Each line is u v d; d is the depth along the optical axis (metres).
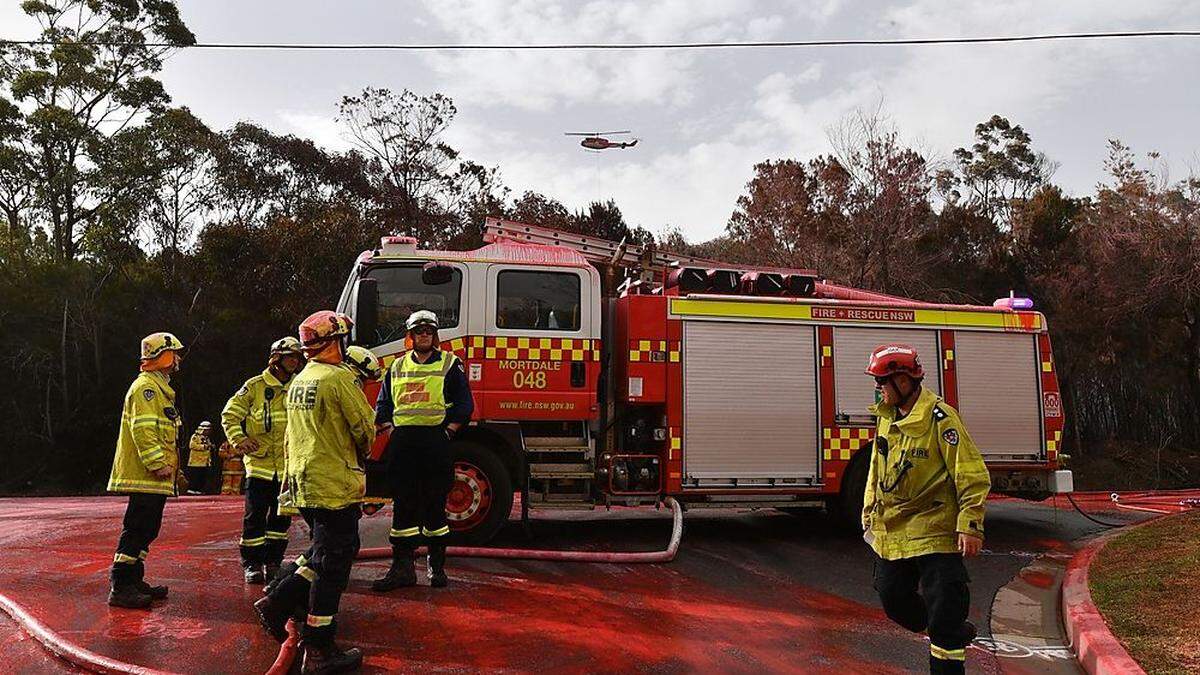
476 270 7.29
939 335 8.66
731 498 7.98
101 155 29.14
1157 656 4.50
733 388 7.96
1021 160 43.06
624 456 7.66
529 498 7.41
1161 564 6.62
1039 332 8.98
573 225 33.22
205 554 6.89
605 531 8.43
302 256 26.03
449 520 6.91
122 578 5.22
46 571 6.31
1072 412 29.66
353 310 7.16
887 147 27.58
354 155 32.41
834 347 8.32
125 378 26.86
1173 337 29.25
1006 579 6.98
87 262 27.92
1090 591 5.95
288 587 4.29
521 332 7.28
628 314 7.77
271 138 32.00
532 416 7.23
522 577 6.15
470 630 4.89
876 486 4.01
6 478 24.91
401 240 7.35
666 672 4.41
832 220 27.91
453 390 5.73
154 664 4.29
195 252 28.72
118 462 5.25
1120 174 30.72
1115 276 29.05
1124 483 27.84
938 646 3.72
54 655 4.49
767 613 5.63
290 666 4.25
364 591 5.62
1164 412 30.52
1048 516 10.60
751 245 32.16
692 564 6.95
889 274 27.30
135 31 30.05
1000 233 33.97
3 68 28.36
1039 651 5.13
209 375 27.41
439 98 32.75
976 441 8.66
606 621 5.20
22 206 29.50
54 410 25.95
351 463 4.37
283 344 5.77
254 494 5.76
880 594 4.02
